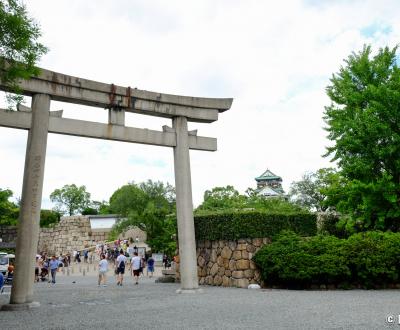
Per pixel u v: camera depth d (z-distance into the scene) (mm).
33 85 11672
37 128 11547
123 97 13523
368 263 13578
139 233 44656
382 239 14336
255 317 8156
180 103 14742
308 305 9828
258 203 34125
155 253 34000
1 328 7547
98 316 8844
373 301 10391
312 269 13758
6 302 12422
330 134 18578
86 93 12789
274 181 75875
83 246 50000
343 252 13969
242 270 15562
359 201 17672
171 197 39094
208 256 17469
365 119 16734
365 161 17281
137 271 19438
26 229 10828
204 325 7359
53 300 12445
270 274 15031
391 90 16734
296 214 17641
